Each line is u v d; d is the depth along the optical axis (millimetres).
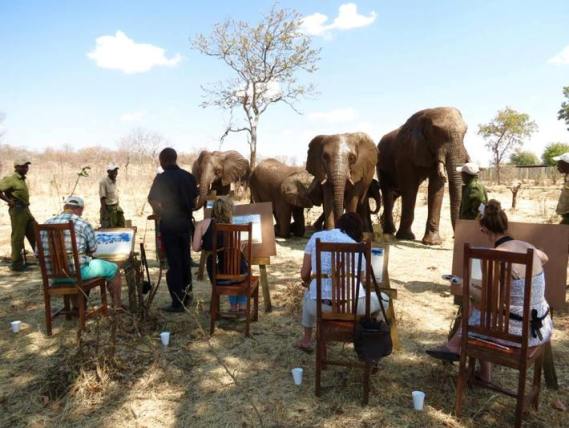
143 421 3547
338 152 9383
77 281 4754
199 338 5016
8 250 9477
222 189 13477
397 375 4215
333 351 4719
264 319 5613
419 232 12086
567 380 4105
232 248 4996
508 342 3375
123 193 20266
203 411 3676
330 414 3615
